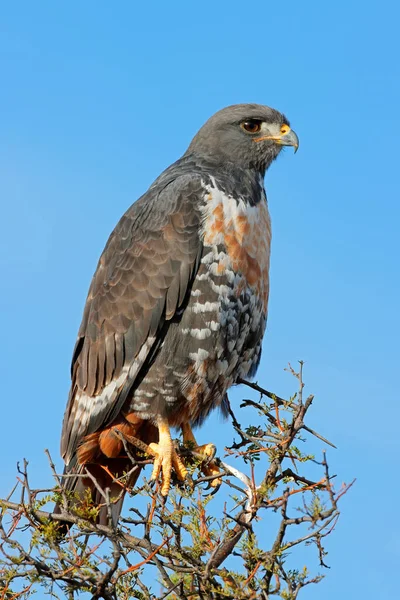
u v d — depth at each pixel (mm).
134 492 9406
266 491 8109
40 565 8023
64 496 8836
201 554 8109
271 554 7582
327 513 7527
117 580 8078
